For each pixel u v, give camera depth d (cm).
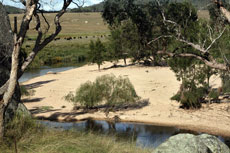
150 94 2731
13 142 757
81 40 9169
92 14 19275
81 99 2250
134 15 1256
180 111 2183
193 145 627
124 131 1783
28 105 2511
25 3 889
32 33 10800
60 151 729
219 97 2467
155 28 1284
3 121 800
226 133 1697
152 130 1803
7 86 819
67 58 6450
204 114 2066
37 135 824
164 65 4534
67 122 1997
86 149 771
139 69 4275
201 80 2250
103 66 5031
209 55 1180
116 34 3984
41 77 4119
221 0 1127
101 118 2088
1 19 1161
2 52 1148
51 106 2466
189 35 1363
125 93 2181
